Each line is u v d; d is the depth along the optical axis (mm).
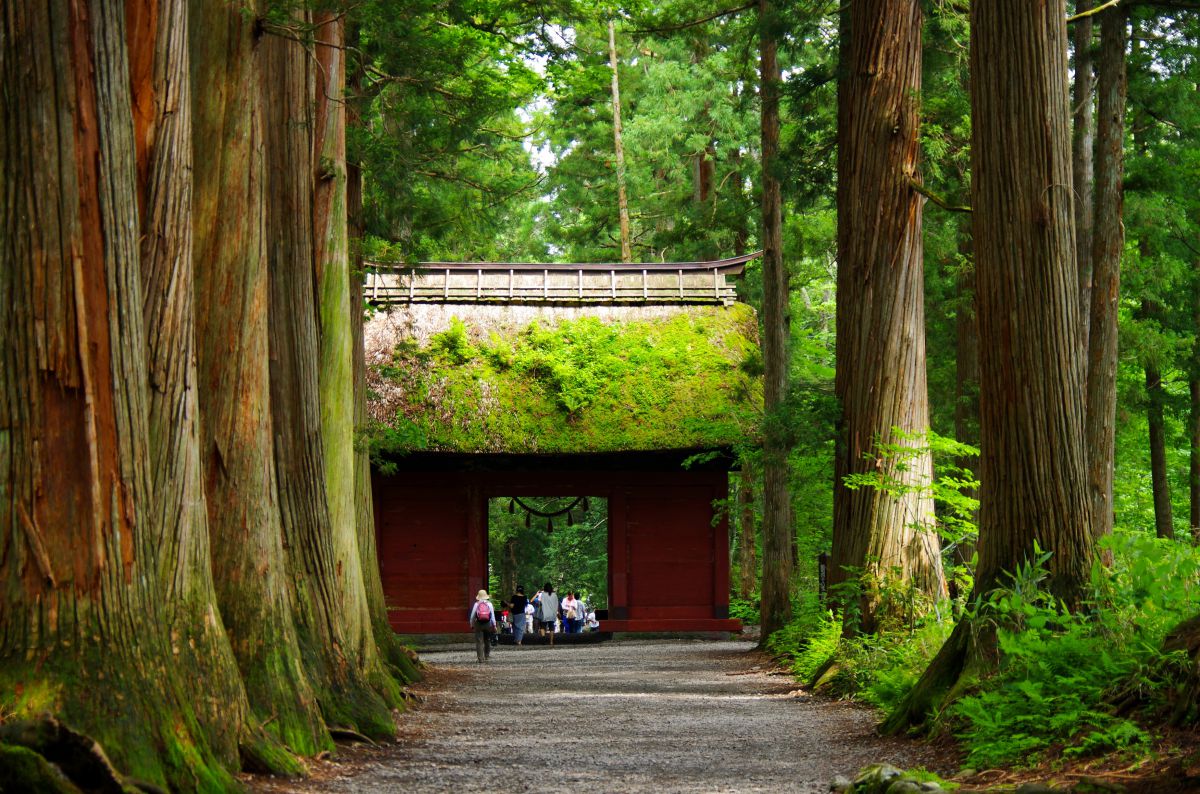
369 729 10867
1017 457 10594
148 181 7902
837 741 11086
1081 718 8227
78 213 6934
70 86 6934
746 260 33500
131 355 7188
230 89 9688
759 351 32062
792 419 18094
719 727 12328
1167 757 7062
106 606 6965
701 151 41281
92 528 6945
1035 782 7273
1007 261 10734
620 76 43000
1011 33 10805
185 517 8023
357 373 19469
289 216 11672
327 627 11344
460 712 13883
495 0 18688
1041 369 10578
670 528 31891
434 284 32406
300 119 11719
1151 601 9359
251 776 8000
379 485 31688
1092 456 18344
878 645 15430
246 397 9555
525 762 9742
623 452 30750
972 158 11188
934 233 24328
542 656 26094
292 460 11391
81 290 6934
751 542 37469
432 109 20734
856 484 16047
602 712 13828
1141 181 19797
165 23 8008
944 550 16828
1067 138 10875
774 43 24312
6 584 6809
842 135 18047
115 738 6711
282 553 10195
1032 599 9977
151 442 7891
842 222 17719
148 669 7086
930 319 29766
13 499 6824
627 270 33219
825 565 22297
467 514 31641
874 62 16844
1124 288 23859
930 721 10469
